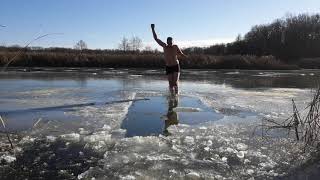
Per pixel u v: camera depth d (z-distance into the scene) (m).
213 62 20.84
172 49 7.25
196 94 7.35
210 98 6.76
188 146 3.49
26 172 2.84
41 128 4.10
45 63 19.27
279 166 3.05
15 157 3.14
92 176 2.75
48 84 9.07
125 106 5.60
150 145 3.47
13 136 3.77
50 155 3.20
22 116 4.75
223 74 14.98
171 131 4.04
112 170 2.86
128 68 19.25
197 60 20.73
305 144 3.58
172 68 7.27
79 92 7.37
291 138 3.86
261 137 3.88
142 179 2.71
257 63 21.58
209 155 3.26
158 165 2.97
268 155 3.31
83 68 18.30
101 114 4.90
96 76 12.33
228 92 7.81
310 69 22.88
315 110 3.79
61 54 20.22
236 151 3.37
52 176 2.77
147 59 20.33
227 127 4.29
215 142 3.65
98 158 3.14
